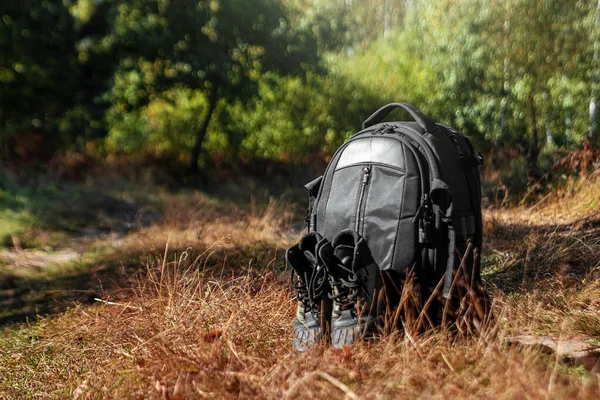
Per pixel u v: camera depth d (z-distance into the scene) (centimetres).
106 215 1100
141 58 1712
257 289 515
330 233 361
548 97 1681
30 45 1634
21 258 834
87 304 590
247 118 1975
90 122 1714
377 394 268
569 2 1639
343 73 2319
